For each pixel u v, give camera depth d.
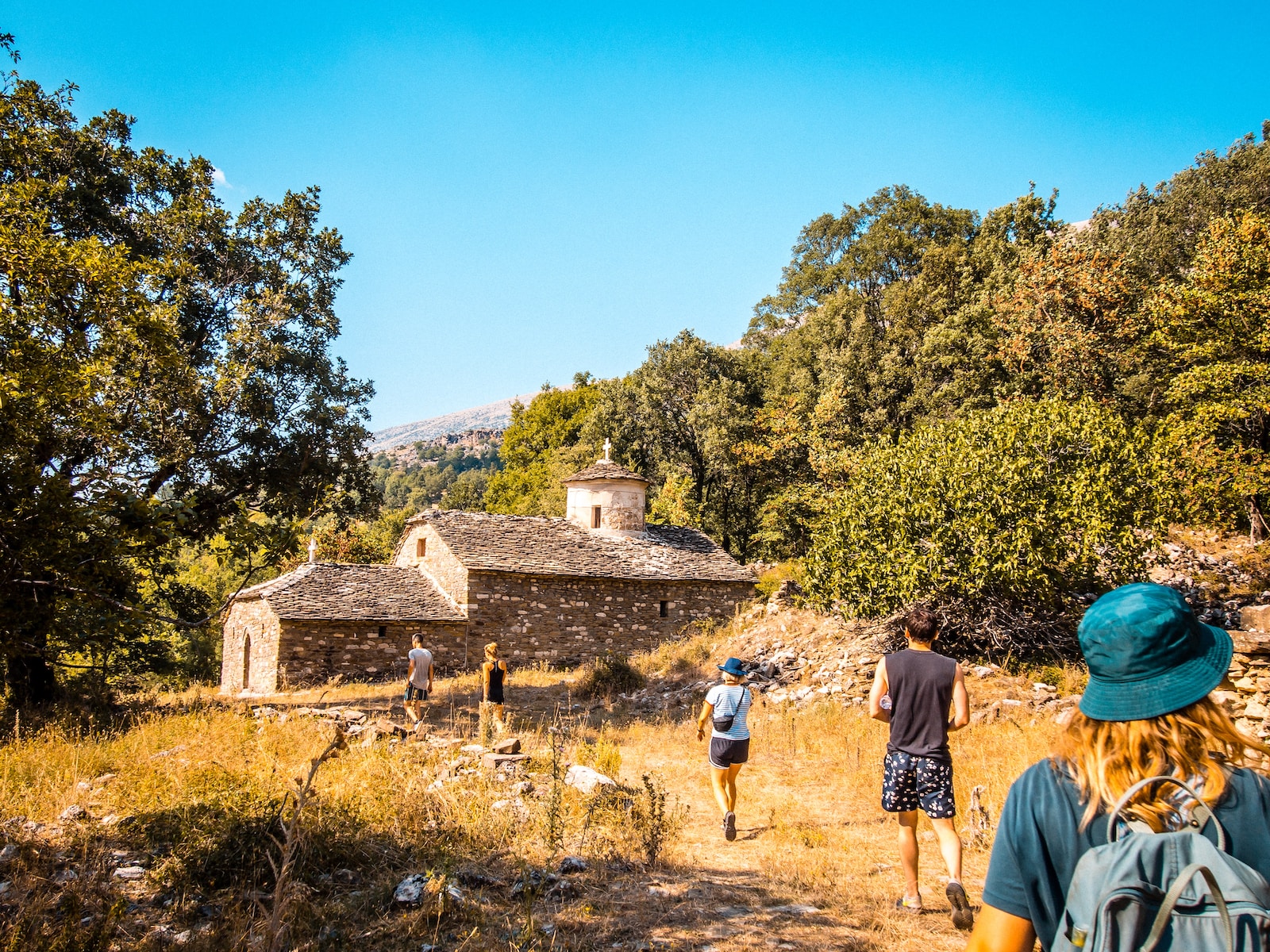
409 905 5.56
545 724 15.05
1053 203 46.03
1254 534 23.17
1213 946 1.36
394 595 27.91
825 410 39.34
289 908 5.23
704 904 5.84
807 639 18.38
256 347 18.97
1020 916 1.75
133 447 16.12
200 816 6.66
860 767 10.34
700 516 44.72
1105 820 1.67
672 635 29.11
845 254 59.56
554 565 28.77
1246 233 22.98
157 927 5.18
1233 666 8.88
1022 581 14.84
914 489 16.00
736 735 7.84
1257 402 20.80
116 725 13.22
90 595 10.86
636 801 7.98
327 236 21.64
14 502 10.12
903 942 5.06
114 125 18.86
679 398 48.25
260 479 20.55
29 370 10.79
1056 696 13.18
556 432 64.19
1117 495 15.39
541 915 5.55
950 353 38.03
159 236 19.31
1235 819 1.62
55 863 6.20
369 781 8.18
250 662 28.09
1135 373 31.47
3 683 16.33
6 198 13.81
